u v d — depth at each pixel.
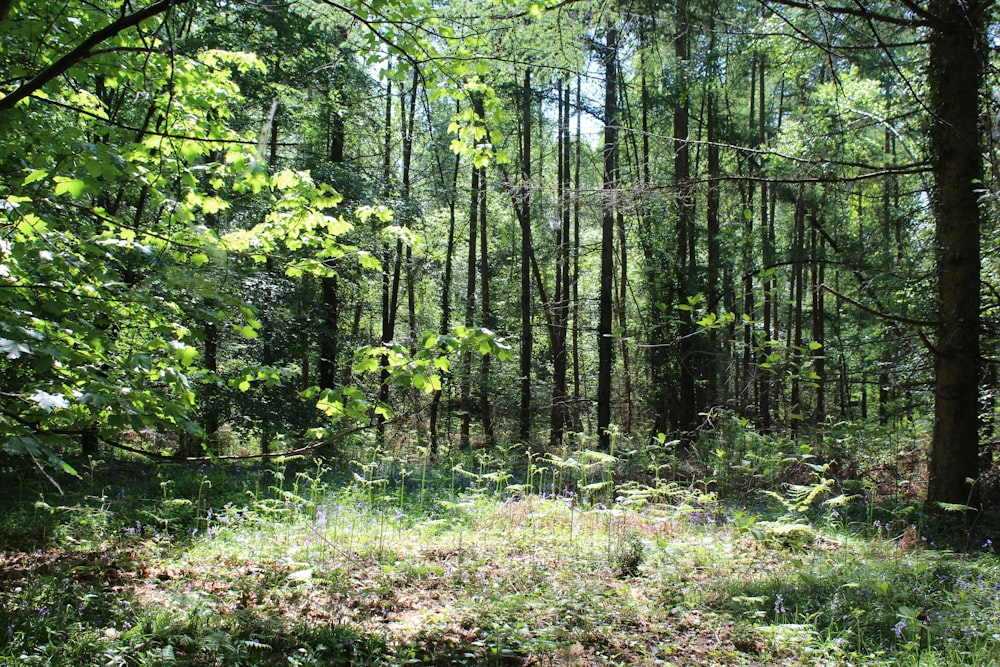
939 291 8.62
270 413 13.90
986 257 9.57
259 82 13.73
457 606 5.38
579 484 9.68
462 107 5.12
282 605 5.30
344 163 16.88
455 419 27.86
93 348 3.63
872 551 6.74
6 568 5.88
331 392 4.17
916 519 8.23
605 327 19.22
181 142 3.89
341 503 9.08
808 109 12.62
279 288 13.48
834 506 9.04
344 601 5.47
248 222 9.80
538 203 19.73
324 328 15.95
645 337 18.42
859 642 4.37
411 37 4.08
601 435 18.89
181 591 5.48
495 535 7.79
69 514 7.80
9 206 3.17
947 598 5.16
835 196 15.54
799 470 11.25
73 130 3.12
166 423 3.54
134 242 3.79
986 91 8.23
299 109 15.96
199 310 4.09
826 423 13.00
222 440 17.98
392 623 5.07
